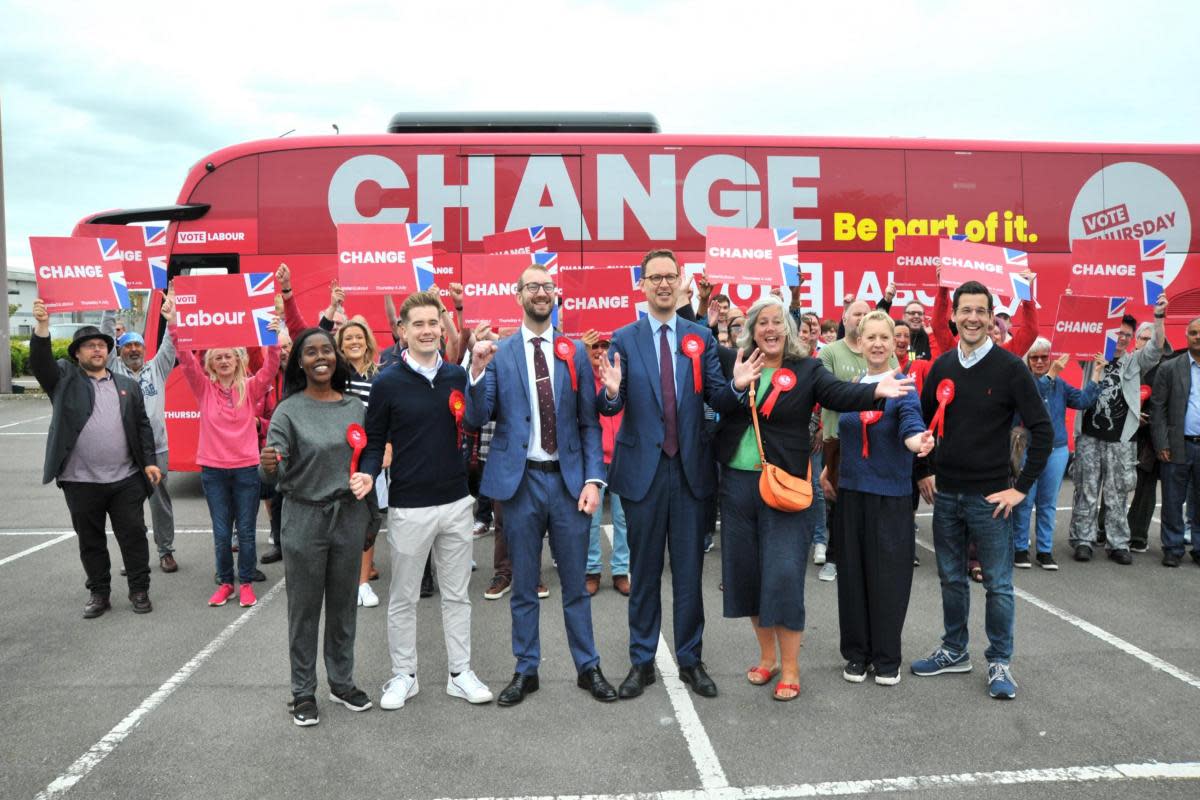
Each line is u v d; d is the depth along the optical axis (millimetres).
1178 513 6777
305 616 4031
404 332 4305
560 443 4289
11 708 4234
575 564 4340
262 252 9172
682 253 9398
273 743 3844
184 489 10602
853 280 9641
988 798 3340
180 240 9180
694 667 4410
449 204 9250
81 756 3725
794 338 4336
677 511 4336
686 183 9445
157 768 3615
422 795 3391
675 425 4320
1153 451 7203
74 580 6590
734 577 4359
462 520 4297
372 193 9234
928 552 7395
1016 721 4031
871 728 3965
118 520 5703
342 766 3627
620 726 4000
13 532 8320
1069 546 7539
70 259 5680
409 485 4172
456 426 4277
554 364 4352
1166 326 10172
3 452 14023
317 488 4020
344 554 4078
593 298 6484
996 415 4336
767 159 9570
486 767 3611
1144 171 10141
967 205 9836
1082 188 10055
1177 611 5711
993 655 4379
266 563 6910
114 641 5199
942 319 6148
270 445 3938
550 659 4902
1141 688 4418
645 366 4324
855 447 4480
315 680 4129
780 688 4297
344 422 4109
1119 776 3506
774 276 6637
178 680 4586
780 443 4230
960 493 4414
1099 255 7633
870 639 4539
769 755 3705
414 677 4352
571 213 9336
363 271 6547
